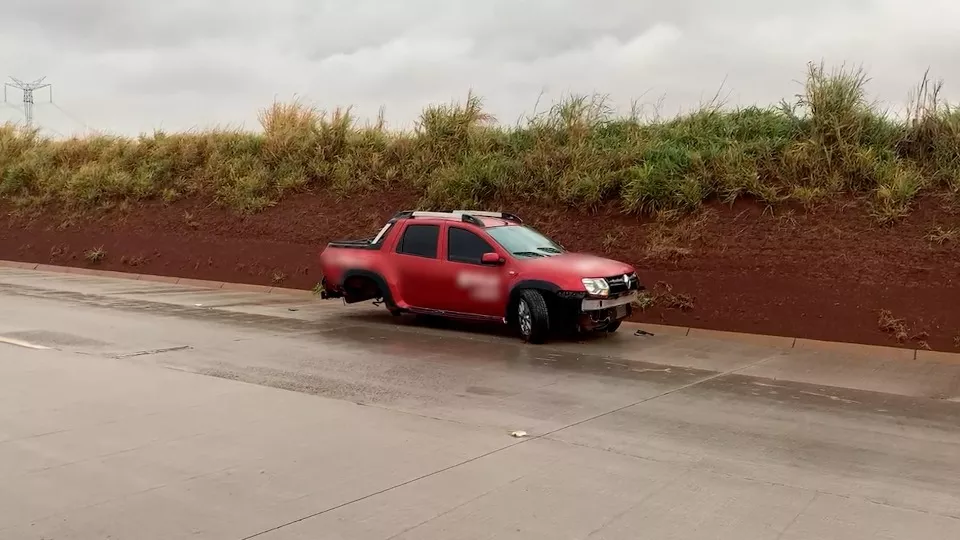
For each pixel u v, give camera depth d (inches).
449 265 458.0
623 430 259.0
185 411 271.9
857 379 351.9
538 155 675.4
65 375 325.7
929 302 434.6
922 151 544.7
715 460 229.0
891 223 493.4
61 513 181.2
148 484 200.7
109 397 289.6
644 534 173.9
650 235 560.4
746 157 575.2
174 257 784.9
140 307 554.9
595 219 599.8
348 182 782.5
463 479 207.8
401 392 307.0
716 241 530.3
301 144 849.5
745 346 433.1
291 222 770.2
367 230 718.5
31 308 532.4
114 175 933.8
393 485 202.2
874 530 178.9
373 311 553.6
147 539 167.5
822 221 514.3
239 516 180.5
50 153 1055.0
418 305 474.3
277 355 380.8
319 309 565.0
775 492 202.8
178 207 866.8
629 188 593.9
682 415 280.7
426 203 701.3
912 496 202.1
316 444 236.5
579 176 625.6
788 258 495.8
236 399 290.4
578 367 365.7
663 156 610.2
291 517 180.2
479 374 344.8
